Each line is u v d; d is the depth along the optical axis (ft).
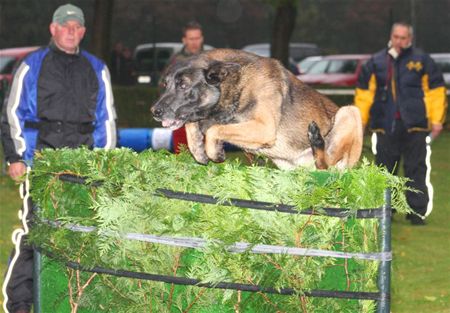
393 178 15.62
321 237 15.65
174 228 16.10
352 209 15.47
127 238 16.28
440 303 28.71
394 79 40.68
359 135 24.40
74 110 26.17
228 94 21.70
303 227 15.69
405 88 40.65
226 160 20.54
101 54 96.84
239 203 15.75
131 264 16.48
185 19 151.43
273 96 22.17
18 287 24.71
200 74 21.62
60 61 26.25
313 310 15.89
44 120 26.00
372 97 40.98
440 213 44.93
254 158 23.00
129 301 16.62
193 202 16.10
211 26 152.87
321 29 157.38
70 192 17.47
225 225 15.83
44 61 26.16
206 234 15.88
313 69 123.95
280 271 15.74
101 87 26.61
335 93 88.89
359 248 15.65
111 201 16.26
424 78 40.73
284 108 22.74
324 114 23.91
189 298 16.31
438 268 33.47
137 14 149.48
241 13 152.87
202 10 152.15
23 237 24.52
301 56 143.13
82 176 17.13
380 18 155.63
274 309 16.01
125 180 16.34
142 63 125.80
